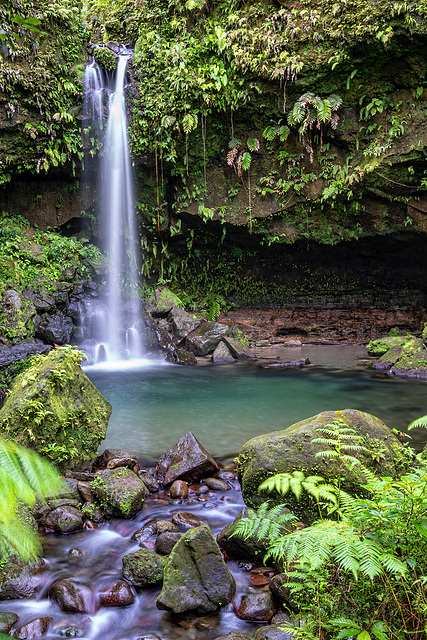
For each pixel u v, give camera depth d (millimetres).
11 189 14695
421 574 1976
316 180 14398
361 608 2107
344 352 14383
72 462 5094
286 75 12844
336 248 16609
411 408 7934
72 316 13445
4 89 12391
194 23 13992
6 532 2025
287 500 3967
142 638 2887
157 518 4324
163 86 14086
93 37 15484
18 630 2932
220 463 5590
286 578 3127
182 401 8727
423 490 2014
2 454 1676
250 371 11750
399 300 17031
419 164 12969
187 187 15438
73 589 3271
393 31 11477
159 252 17438
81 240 15852
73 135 14055
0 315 10773
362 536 1964
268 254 17359
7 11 12008
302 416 7602
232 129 13945
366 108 12859
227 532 3740
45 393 4906
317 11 12133
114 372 11914
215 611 3152
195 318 14953
